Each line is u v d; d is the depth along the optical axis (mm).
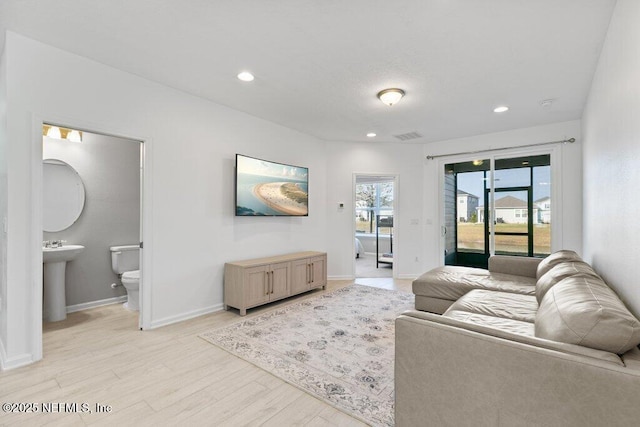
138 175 4105
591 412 1027
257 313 3490
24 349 2271
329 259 5371
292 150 4680
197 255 3404
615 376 991
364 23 2107
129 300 3613
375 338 2764
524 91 3232
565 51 2439
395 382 1429
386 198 8672
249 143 4004
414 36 2260
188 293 3316
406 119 4195
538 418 1112
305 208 4719
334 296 4223
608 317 1117
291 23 2117
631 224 1555
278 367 2234
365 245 8828
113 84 2754
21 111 2268
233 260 3793
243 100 3535
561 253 2902
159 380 2064
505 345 1175
